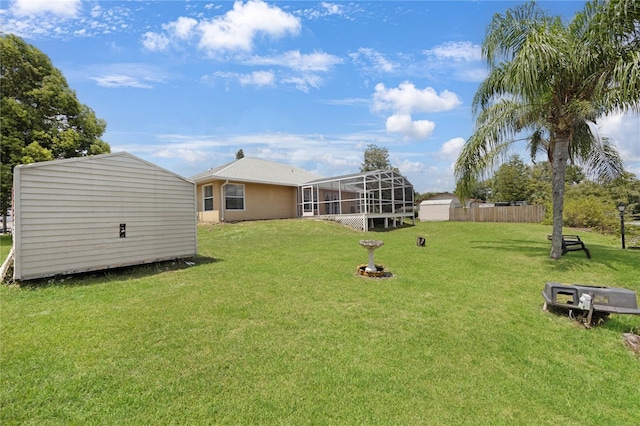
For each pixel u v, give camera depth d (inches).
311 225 581.3
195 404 90.8
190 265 278.4
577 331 145.8
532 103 305.9
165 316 154.7
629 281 223.3
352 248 370.9
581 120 305.3
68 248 219.6
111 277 233.3
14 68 535.5
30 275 202.2
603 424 88.1
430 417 88.1
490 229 598.5
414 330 143.9
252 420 85.1
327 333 138.9
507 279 233.0
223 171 634.8
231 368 109.7
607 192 700.7
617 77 255.9
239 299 182.4
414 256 322.7
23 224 199.9
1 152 498.9
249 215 662.5
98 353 117.4
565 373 112.7
